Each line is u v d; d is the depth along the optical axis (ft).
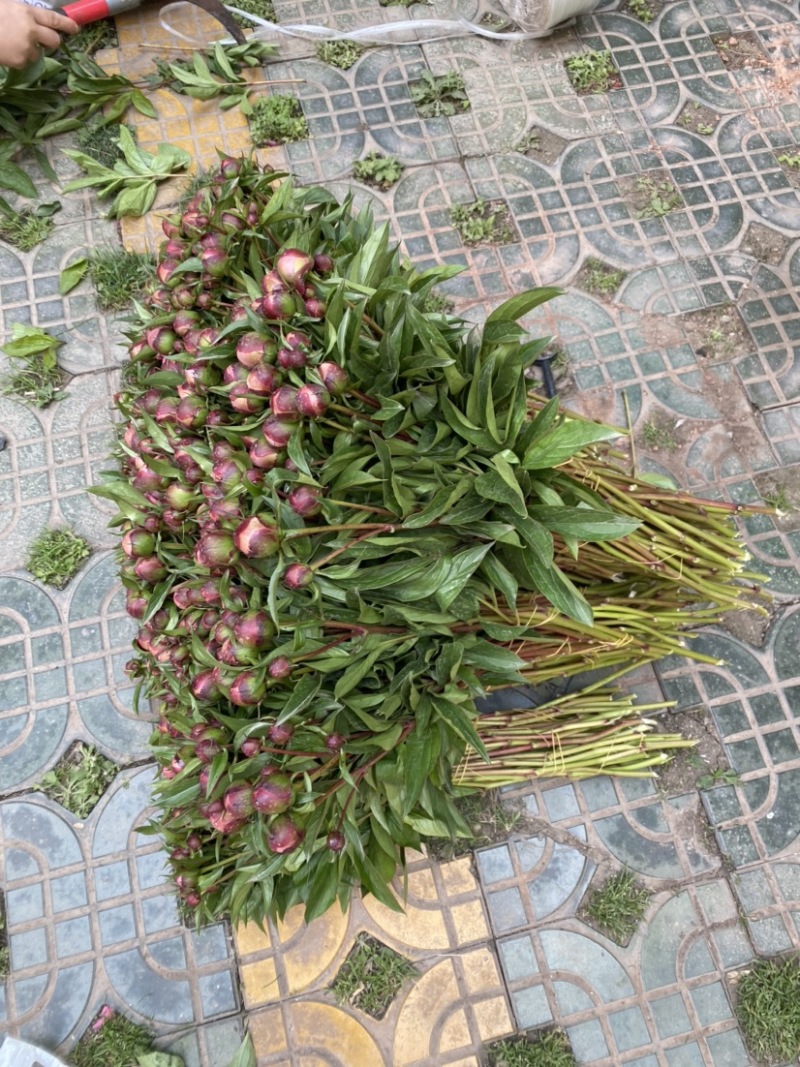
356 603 3.41
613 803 4.91
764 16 7.14
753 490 5.57
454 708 3.57
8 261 6.16
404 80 6.73
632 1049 4.45
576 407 5.74
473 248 6.19
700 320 6.01
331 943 4.63
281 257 3.52
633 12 7.08
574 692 4.92
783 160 6.56
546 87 6.75
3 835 4.85
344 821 3.57
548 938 4.64
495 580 3.62
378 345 3.58
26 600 5.33
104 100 6.51
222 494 3.37
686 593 4.74
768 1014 4.46
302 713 3.43
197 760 3.51
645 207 6.34
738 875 4.79
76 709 5.11
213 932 4.66
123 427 4.55
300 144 6.49
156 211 6.29
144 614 3.77
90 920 4.70
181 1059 4.42
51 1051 4.44
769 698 5.11
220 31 6.83
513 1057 4.39
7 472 5.63
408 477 3.64
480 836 4.81
